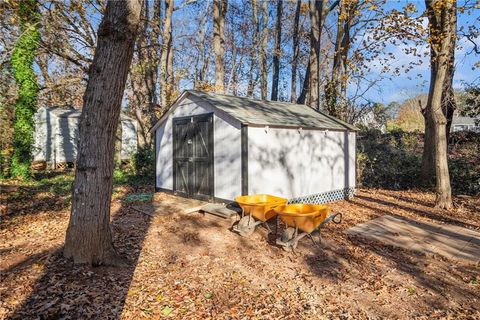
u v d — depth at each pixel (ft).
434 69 37.35
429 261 16.74
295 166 28.19
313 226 18.10
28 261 15.48
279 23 72.59
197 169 29.60
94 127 13.65
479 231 22.06
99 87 13.42
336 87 47.55
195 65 86.53
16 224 23.31
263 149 25.59
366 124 62.23
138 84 51.90
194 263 15.90
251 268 15.52
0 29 34.94
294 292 13.25
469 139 49.65
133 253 16.80
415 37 36.52
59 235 20.16
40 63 45.83
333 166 32.30
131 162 50.39
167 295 12.66
